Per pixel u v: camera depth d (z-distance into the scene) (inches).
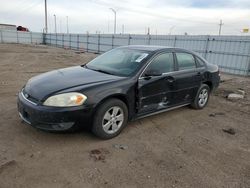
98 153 132.7
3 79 326.6
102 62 188.4
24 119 142.8
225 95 298.2
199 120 197.2
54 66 506.6
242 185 112.6
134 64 167.3
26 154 127.2
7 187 101.6
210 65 232.5
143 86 161.2
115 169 119.0
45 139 144.2
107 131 148.3
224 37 573.9
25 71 414.3
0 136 144.6
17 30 1914.4
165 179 113.5
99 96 139.0
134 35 860.0
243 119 207.0
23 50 952.3
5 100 218.5
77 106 132.2
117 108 150.3
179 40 686.5
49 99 131.6
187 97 205.2
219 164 130.3
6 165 116.2
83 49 1240.2
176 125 182.7
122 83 150.5
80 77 155.6
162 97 177.8
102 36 1059.3
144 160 129.0
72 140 145.2
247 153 144.9
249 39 524.1
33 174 111.2
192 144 152.1
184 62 198.8
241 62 547.5
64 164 120.6
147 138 156.3
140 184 108.7
